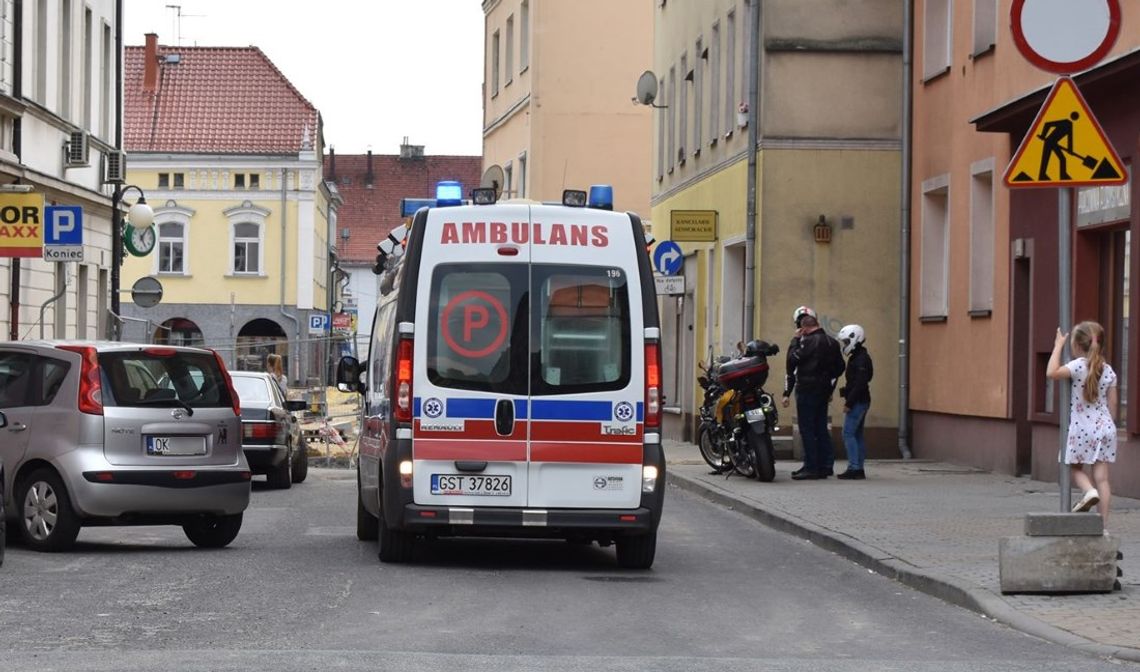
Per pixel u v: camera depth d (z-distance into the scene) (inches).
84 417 635.5
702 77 1496.1
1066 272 515.8
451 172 5324.8
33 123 1387.8
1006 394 1002.7
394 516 586.9
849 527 712.4
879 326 1205.1
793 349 1008.9
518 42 2237.9
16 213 1119.6
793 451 1205.1
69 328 1520.7
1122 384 852.0
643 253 598.5
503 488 586.6
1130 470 816.3
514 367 588.4
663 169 1724.9
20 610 469.4
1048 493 878.4
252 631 434.3
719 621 474.0
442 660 389.4
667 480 1085.1
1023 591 503.8
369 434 667.4
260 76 3484.3
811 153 1206.3
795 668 388.5
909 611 502.6
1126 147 822.5
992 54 1023.0
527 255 591.5
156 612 467.2
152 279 1555.1
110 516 636.7
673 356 1648.6
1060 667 396.8
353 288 5027.1
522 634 439.8
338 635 430.0
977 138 1056.8
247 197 3383.4
